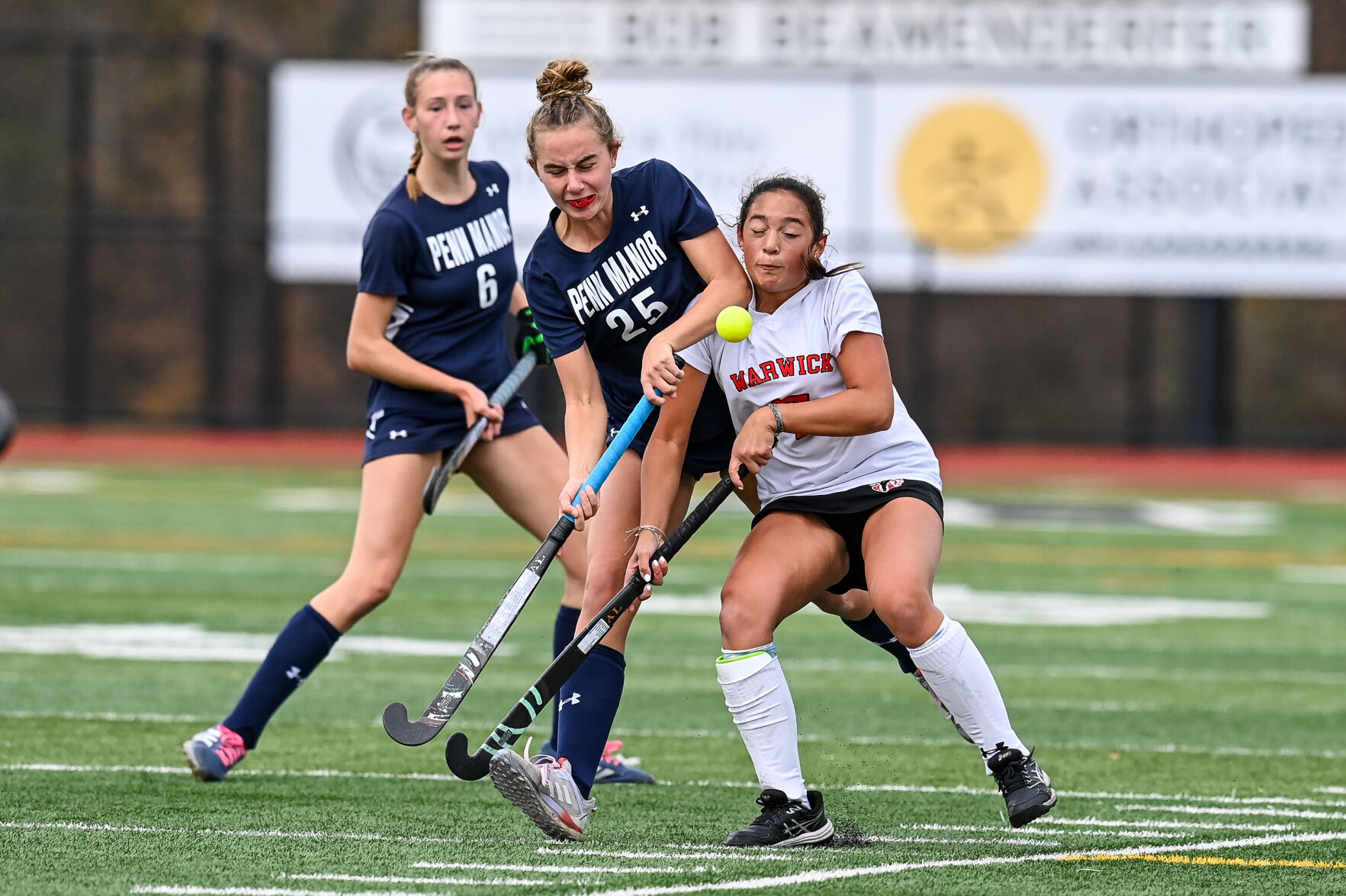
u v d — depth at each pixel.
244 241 86.00
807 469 17.53
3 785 20.25
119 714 25.38
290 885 15.62
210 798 19.83
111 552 46.62
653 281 17.98
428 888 15.48
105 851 16.97
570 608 21.48
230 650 31.55
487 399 21.52
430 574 43.56
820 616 38.41
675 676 29.86
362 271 21.23
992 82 75.25
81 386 88.12
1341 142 74.44
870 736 24.94
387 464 21.44
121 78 107.94
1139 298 91.50
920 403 85.19
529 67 74.81
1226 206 74.88
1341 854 17.44
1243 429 105.88
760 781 17.48
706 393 18.42
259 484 66.94
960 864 16.70
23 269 107.19
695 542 51.78
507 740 17.00
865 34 76.88
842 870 16.31
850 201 75.56
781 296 17.47
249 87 108.44
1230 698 28.56
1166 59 76.38
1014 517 59.41
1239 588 43.34
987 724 16.84
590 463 17.94
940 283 75.62
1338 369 106.00
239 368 106.38
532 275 18.17
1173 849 17.58
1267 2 75.94
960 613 38.50
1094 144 75.12
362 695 27.53
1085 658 32.75
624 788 20.97
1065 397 106.19
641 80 75.50
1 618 35.03
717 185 75.62
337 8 110.62
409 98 21.20
